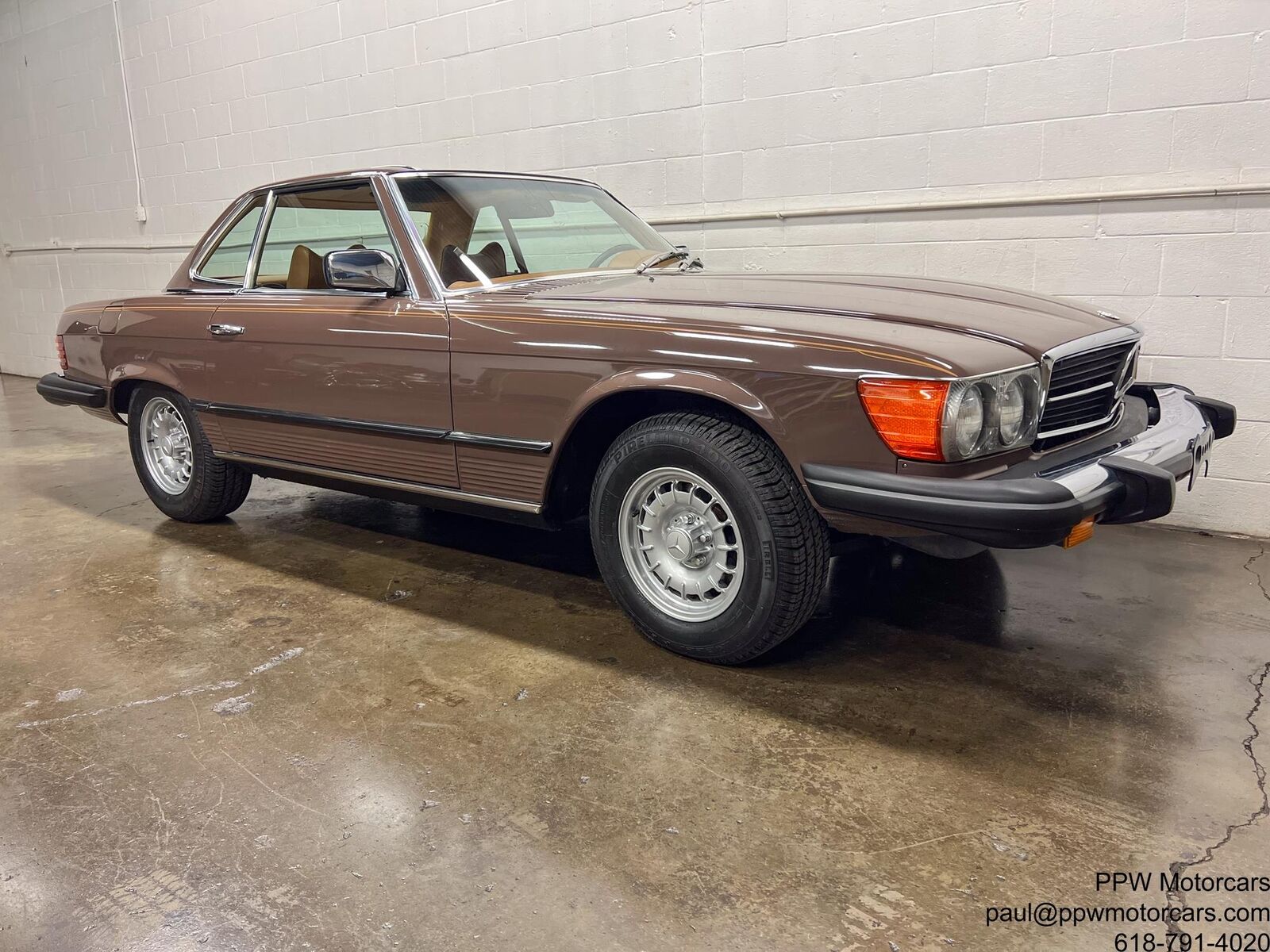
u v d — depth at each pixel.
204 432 3.80
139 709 2.43
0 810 2.00
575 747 2.21
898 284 2.83
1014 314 2.50
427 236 3.03
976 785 2.03
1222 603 3.09
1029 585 3.28
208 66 7.27
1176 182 3.73
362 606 3.14
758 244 4.83
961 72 4.10
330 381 3.18
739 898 1.68
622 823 1.91
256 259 3.60
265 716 2.38
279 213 3.53
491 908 1.67
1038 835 1.85
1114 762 2.12
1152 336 3.92
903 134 4.30
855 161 4.45
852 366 2.13
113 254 8.80
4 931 1.63
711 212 4.93
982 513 1.99
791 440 2.23
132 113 8.06
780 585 2.37
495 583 3.35
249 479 4.09
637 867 1.77
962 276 4.30
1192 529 3.97
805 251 4.70
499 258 3.14
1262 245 3.63
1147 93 3.72
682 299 2.58
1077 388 2.46
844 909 1.65
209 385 3.65
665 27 4.88
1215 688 2.48
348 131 6.50
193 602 3.20
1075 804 1.95
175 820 1.95
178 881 1.76
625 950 1.56
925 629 2.89
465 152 5.90
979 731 2.26
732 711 2.37
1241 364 3.76
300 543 3.88
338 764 2.15
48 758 2.20
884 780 2.05
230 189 7.48
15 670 2.68
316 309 3.20
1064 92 3.89
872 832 1.87
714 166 4.88
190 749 2.23
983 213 4.17
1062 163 3.96
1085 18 3.79
